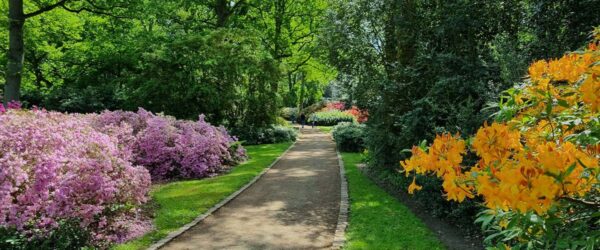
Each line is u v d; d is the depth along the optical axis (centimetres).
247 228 571
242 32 1745
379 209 648
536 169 154
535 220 180
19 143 496
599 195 209
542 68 242
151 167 977
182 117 1554
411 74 801
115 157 578
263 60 1720
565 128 228
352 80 1062
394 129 873
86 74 2036
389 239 500
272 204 708
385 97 874
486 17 754
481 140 208
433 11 852
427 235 514
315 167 1129
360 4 1008
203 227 577
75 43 1978
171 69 1559
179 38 1697
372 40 1061
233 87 1670
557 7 704
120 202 556
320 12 2155
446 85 682
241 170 1065
